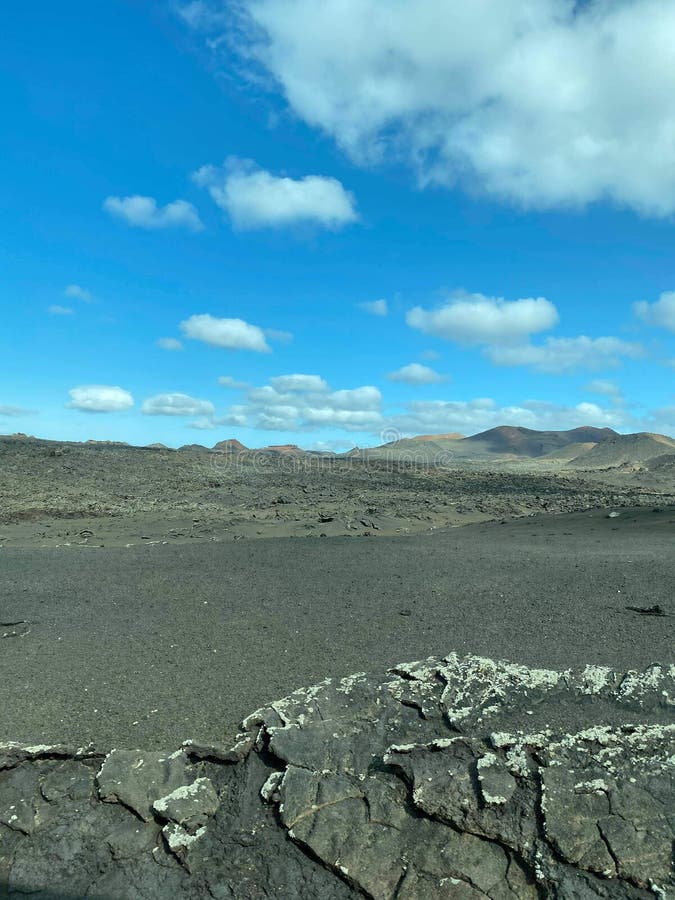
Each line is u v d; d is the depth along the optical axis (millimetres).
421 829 5172
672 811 5023
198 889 4953
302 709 6480
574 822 4973
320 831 5207
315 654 8383
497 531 21875
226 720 6664
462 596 11211
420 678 6926
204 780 5734
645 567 12969
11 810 5617
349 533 22594
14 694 7371
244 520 24906
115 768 5824
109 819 5508
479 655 8031
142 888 4988
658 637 8477
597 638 8555
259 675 7738
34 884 5047
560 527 21891
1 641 9188
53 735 6453
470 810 5176
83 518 25156
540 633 8883
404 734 6066
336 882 4930
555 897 4602
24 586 12414
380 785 5535
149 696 7254
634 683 6523
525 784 5309
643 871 4664
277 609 10656
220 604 11031
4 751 6031
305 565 14430
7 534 21281
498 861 4895
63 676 7863
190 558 15500
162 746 6242
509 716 6160
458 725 6066
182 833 5312
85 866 5168
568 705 6320
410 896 4754
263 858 5129
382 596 11391
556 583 11891
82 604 11086
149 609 10758
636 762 5438
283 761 5805
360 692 6715
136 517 25484
